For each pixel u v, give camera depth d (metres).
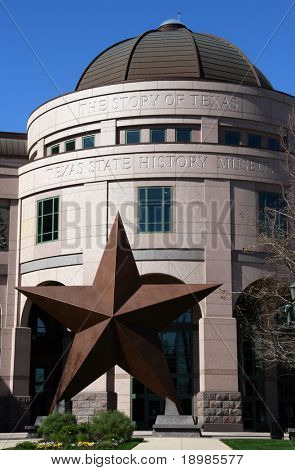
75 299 34.25
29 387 48.31
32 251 47.50
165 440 30.75
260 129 49.84
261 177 46.03
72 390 34.16
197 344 46.62
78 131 50.41
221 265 44.09
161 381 33.81
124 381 45.22
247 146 46.16
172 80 49.03
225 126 49.12
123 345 33.88
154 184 44.97
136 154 45.38
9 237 48.94
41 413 49.28
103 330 33.44
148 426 44.66
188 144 45.41
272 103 50.59
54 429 29.78
